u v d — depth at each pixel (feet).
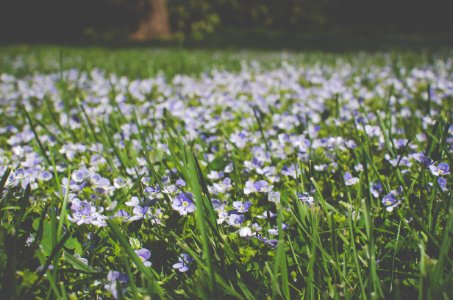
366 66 4.68
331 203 1.48
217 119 2.30
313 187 1.50
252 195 1.55
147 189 1.37
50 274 1.08
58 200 1.48
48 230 1.29
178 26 15.20
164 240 1.25
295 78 3.80
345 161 1.77
